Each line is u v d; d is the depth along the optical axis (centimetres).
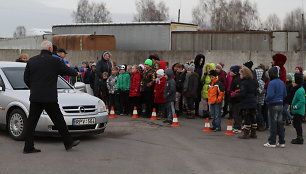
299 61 2188
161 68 1544
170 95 1314
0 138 1011
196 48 2702
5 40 3853
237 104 1187
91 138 1052
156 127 1259
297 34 2598
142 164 786
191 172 736
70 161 796
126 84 1538
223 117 1559
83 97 1025
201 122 1395
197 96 1519
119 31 2875
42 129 949
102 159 820
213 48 2673
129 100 1549
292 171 762
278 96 980
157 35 2759
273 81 981
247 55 2275
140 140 1038
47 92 847
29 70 855
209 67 1479
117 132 1153
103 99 1623
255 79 1124
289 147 993
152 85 1470
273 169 773
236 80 1195
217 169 762
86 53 2598
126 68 1553
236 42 2642
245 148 969
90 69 1681
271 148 977
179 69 1521
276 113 981
